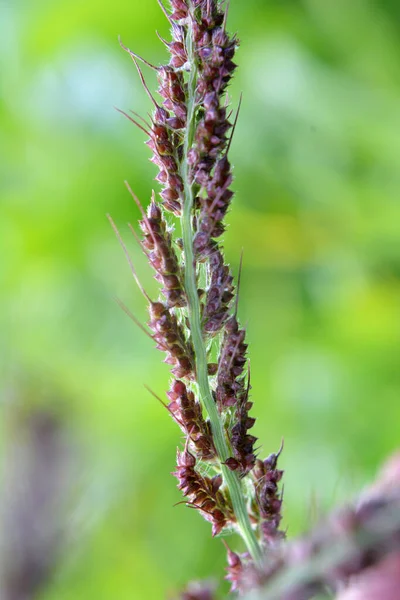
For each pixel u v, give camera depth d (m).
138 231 0.71
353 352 0.61
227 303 0.27
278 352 0.63
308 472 0.57
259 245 0.65
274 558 0.24
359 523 0.23
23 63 0.72
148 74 0.67
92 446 0.79
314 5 0.65
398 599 0.25
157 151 0.27
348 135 0.63
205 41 0.27
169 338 0.27
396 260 0.63
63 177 0.72
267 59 0.65
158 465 0.68
